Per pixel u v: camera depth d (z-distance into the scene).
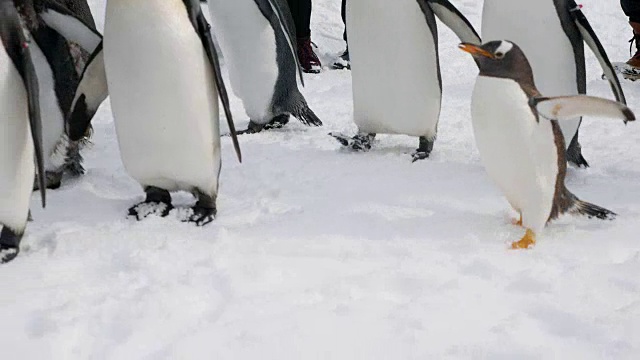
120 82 4.77
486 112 4.75
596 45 5.21
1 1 4.46
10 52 4.49
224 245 4.72
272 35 6.07
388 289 4.43
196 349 4.12
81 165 5.51
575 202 4.89
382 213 5.01
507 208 5.08
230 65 6.17
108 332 4.21
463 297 4.37
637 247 4.71
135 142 4.86
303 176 5.48
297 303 4.35
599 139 6.06
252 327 4.21
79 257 4.65
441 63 8.84
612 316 4.26
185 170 4.91
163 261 4.58
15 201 4.62
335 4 11.20
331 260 4.62
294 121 6.60
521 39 5.27
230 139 6.12
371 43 5.50
